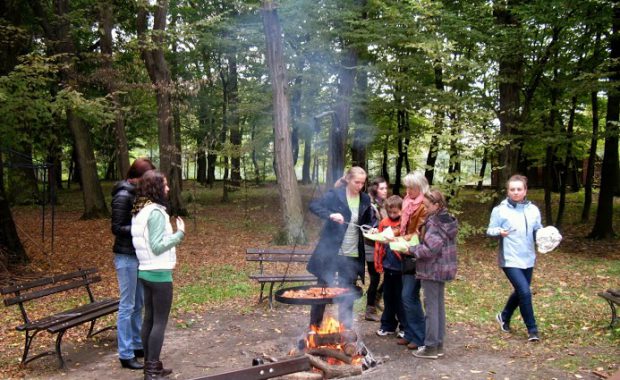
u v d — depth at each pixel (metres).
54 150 13.69
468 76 11.27
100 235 14.21
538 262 10.34
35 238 13.52
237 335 5.95
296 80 16.30
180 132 22.83
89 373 4.75
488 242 12.41
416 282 5.18
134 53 17.27
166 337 5.89
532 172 27.88
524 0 11.75
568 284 8.36
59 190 29.95
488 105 12.25
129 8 17.22
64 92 8.53
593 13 10.88
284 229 12.80
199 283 8.77
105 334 6.02
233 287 8.39
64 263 10.52
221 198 24.70
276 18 12.38
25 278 9.17
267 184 27.95
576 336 5.53
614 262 10.19
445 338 5.68
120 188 4.85
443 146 10.68
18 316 6.85
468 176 10.55
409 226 5.21
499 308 6.94
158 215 4.28
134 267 4.85
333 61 14.77
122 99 16.17
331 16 13.19
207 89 21.55
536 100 13.77
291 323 6.43
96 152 22.16
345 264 5.36
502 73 11.70
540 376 4.43
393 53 12.98
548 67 11.89
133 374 4.71
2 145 9.44
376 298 6.76
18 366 4.94
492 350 5.21
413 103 12.84
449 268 4.87
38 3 14.22
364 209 5.37
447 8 12.88
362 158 17.39
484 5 11.85
